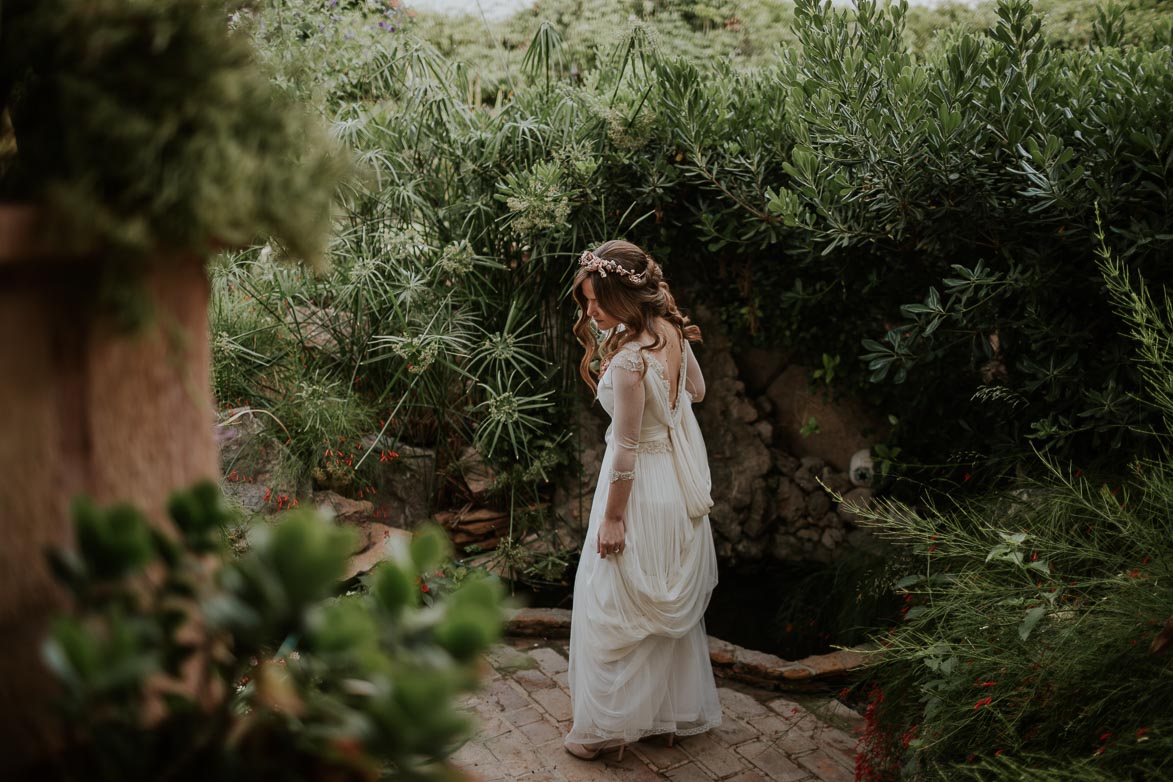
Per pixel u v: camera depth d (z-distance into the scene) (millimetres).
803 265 3777
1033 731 1885
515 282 4105
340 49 3773
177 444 683
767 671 3193
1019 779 1611
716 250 3820
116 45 603
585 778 2666
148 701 646
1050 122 2777
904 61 3025
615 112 3715
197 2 641
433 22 5723
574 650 2752
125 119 586
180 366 672
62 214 559
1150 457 2791
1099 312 3035
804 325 4078
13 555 591
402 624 676
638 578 2580
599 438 4191
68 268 594
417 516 4090
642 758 2779
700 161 3600
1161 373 2289
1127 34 3965
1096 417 2953
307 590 618
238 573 627
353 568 3320
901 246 3389
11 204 589
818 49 3008
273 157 680
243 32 709
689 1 5922
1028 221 2969
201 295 702
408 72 4176
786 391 4383
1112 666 1781
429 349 3689
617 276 2506
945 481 3812
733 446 4258
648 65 4066
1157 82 2695
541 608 3805
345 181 754
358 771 637
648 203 3857
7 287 565
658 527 2602
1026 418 3271
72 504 581
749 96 3771
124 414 637
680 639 2750
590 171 3762
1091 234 2773
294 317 3818
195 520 637
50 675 618
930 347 3262
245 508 3277
